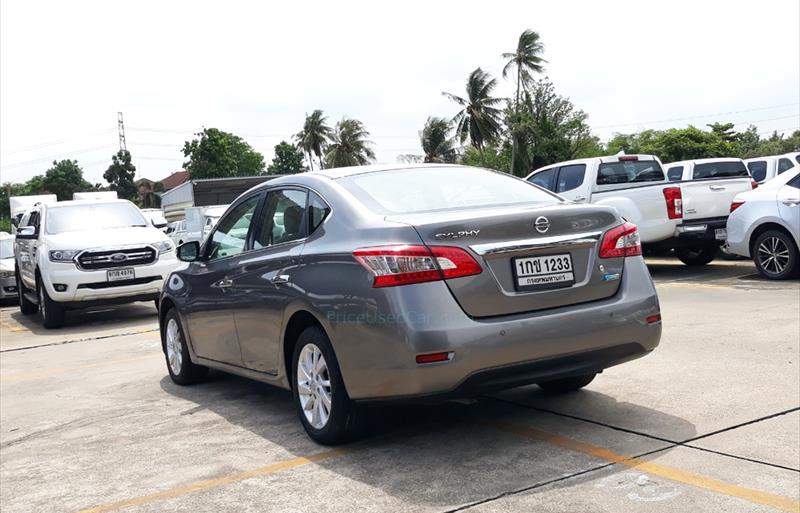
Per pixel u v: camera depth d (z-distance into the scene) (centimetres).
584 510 352
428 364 400
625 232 464
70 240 1189
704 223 1249
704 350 668
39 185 11881
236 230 586
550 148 6562
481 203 481
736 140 7625
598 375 607
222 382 697
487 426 490
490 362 408
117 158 10625
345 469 429
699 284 1147
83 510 400
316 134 8331
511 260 424
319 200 492
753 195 1143
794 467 389
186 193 3138
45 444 535
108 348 962
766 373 576
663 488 372
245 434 517
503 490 382
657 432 456
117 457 489
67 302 1162
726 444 427
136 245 1179
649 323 455
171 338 705
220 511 383
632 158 1402
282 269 493
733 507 347
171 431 541
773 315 816
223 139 7569
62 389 724
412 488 393
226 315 571
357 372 427
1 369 871
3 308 1698
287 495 397
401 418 519
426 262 407
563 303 434
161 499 406
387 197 476
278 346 505
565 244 438
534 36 6725
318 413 472
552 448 439
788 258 1102
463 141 7169
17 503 420
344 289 431
